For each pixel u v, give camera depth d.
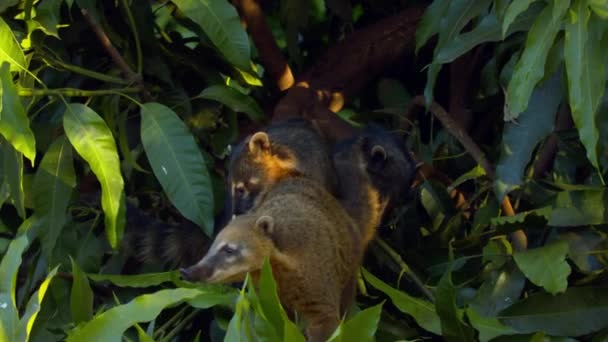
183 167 7.64
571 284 7.88
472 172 8.66
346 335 6.25
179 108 8.55
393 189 8.65
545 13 7.00
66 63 8.29
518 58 7.77
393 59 9.67
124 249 8.18
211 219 7.61
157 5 9.48
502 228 7.80
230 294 6.90
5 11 8.23
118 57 8.32
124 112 8.12
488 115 9.47
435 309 7.09
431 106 8.87
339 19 10.10
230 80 9.52
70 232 7.93
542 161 8.65
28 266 8.43
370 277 7.51
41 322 7.73
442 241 8.54
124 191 8.28
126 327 6.41
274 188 7.74
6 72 7.33
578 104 6.88
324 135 9.25
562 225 7.64
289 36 9.51
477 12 7.76
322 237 7.30
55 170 7.75
